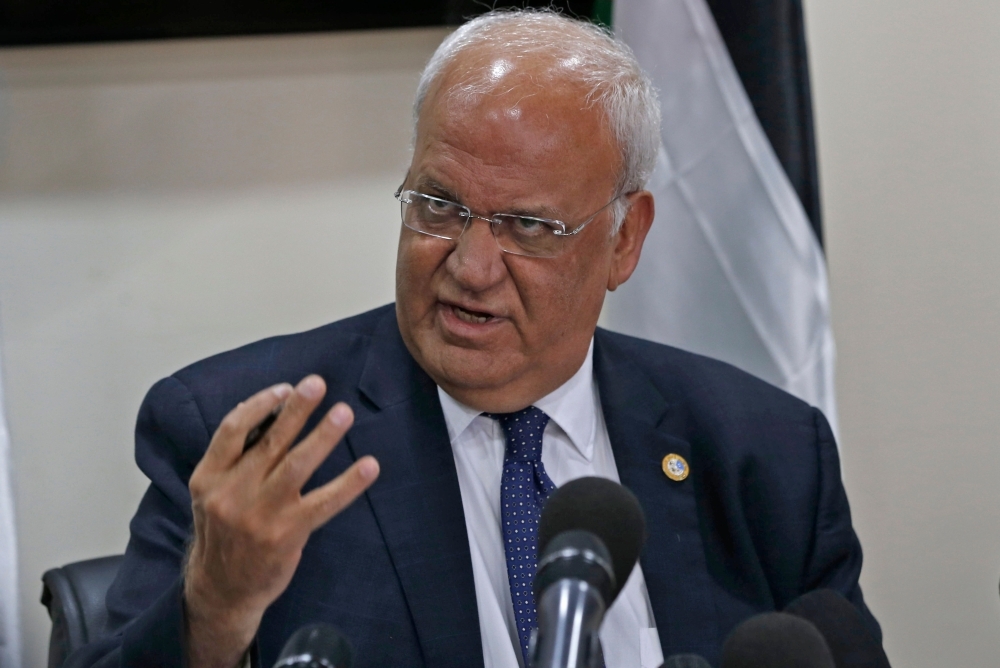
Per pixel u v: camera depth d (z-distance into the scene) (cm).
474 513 450
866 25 793
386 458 447
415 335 436
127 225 746
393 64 768
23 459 732
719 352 683
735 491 486
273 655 404
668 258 689
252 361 481
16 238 734
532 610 418
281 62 757
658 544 461
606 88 432
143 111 745
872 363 801
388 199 774
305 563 422
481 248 412
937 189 798
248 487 292
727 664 244
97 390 743
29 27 709
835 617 317
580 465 473
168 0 715
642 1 686
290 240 766
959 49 793
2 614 605
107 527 743
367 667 404
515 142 409
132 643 338
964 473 807
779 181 676
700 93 683
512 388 441
